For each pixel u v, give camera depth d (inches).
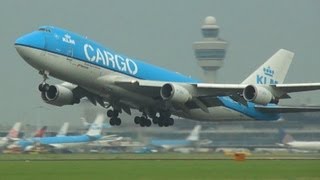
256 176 6441.9
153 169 7406.5
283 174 6648.6
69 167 7829.7
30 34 7687.0
